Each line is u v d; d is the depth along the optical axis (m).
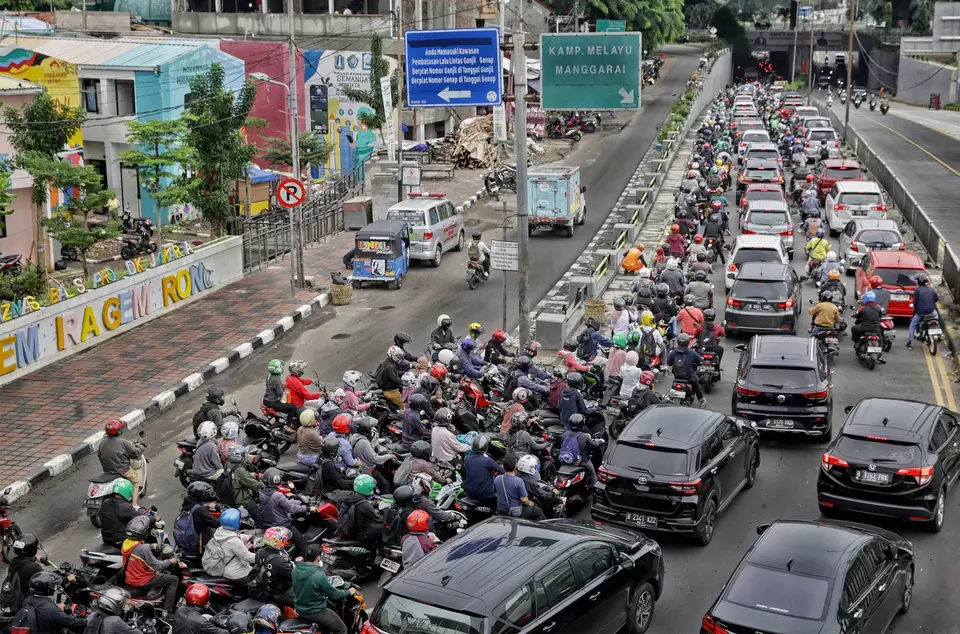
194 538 12.67
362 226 38.44
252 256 34.03
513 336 25.05
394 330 25.84
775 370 18.00
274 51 53.41
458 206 41.62
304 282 29.72
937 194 47.41
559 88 23.95
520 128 21.31
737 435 15.62
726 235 37.03
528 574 10.08
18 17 54.00
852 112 95.38
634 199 44.03
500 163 51.91
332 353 24.09
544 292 29.30
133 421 19.64
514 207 42.06
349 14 59.41
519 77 21.22
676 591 12.87
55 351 23.16
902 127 79.19
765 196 38.31
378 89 49.50
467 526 13.92
